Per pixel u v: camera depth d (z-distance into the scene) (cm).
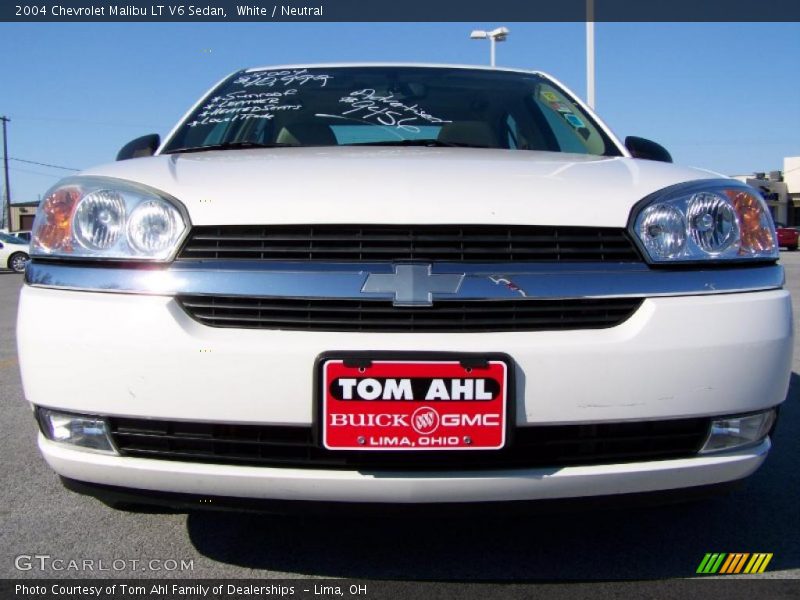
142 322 179
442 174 197
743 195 204
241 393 176
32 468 303
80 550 228
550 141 288
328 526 243
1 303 1083
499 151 250
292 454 180
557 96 321
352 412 175
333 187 188
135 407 180
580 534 238
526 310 180
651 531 241
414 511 180
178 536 237
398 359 173
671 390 182
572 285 182
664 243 189
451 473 177
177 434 182
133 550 228
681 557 223
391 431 175
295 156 227
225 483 179
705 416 186
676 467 185
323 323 177
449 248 182
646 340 181
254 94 312
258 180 194
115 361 180
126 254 186
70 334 184
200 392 176
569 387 177
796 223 5119
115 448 185
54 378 186
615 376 179
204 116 297
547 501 181
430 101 307
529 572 213
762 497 270
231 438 180
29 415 388
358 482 176
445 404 175
